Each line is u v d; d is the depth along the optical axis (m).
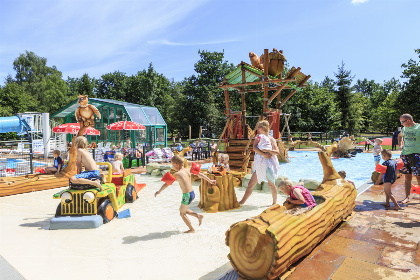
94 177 5.34
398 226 4.54
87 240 4.34
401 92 35.47
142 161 13.43
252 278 2.84
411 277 2.90
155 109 21.95
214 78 46.34
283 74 39.91
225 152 10.06
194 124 44.06
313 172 12.47
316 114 40.16
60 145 20.94
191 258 3.64
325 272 3.03
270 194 7.58
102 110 22.30
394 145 20.30
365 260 3.32
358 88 87.25
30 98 50.22
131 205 6.52
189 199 4.62
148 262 3.53
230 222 5.21
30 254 3.82
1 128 18.09
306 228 3.20
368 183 8.33
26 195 7.74
